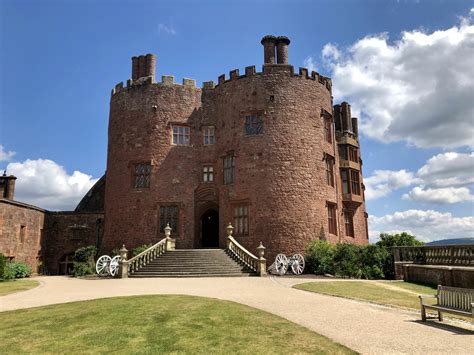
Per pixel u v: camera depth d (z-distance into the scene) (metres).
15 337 8.41
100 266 25.38
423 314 10.02
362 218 36.88
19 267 25.84
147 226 29.73
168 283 18.03
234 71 30.94
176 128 31.48
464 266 16.72
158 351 7.48
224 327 9.10
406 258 20.86
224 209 29.33
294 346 7.71
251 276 21.95
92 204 39.22
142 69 33.19
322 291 15.25
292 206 27.55
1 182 34.97
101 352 7.45
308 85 30.09
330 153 30.89
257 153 28.62
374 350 7.44
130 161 30.83
